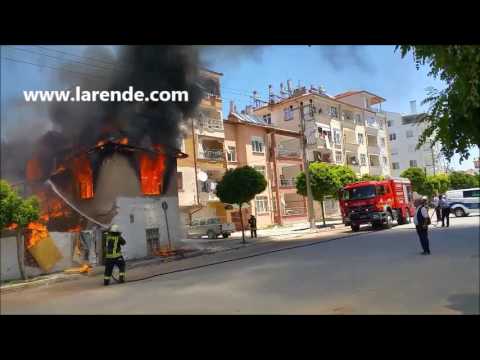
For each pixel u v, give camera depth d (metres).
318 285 8.11
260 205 37.31
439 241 14.09
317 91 50.12
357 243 16.05
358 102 55.16
